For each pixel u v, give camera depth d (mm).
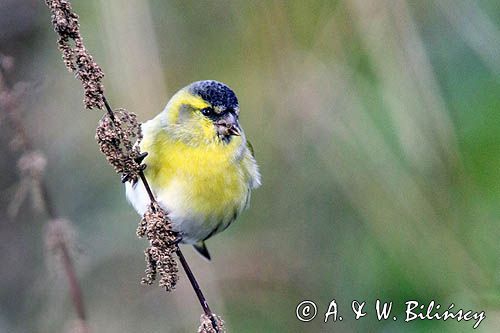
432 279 10844
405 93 9273
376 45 9234
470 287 10641
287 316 11977
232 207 9516
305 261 12070
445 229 10102
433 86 9383
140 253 12555
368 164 9953
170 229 7500
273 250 12047
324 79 9852
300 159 10883
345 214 11844
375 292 11656
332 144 10172
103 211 12477
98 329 12266
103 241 12477
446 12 9883
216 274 11898
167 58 10453
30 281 12828
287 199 11680
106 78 10031
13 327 12633
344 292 11961
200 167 9125
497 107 10562
